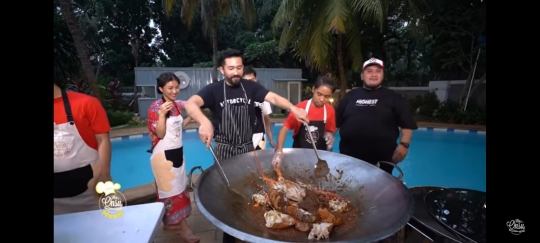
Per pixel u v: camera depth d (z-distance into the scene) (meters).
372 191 1.27
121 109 10.27
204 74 10.17
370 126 2.01
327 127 2.26
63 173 1.30
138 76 9.80
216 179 1.28
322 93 1.93
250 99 1.80
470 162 5.67
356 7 5.92
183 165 1.94
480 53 8.67
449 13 8.95
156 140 1.87
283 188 1.20
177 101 2.11
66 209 1.32
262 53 12.94
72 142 1.29
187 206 1.97
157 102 1.89
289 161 1.54
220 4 9.16
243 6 9.05
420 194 1.48
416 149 6.44
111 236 0.95
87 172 1.35
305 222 1.04
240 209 1.15
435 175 5.10
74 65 5.78
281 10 6.85
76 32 6.09
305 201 1.21
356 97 2.14
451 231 1.12
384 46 11.58
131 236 0.96
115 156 6.26
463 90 9.07
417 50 12.31
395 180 1.24
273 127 8.48
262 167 1.48
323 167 1.45
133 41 14.73
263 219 1.12
